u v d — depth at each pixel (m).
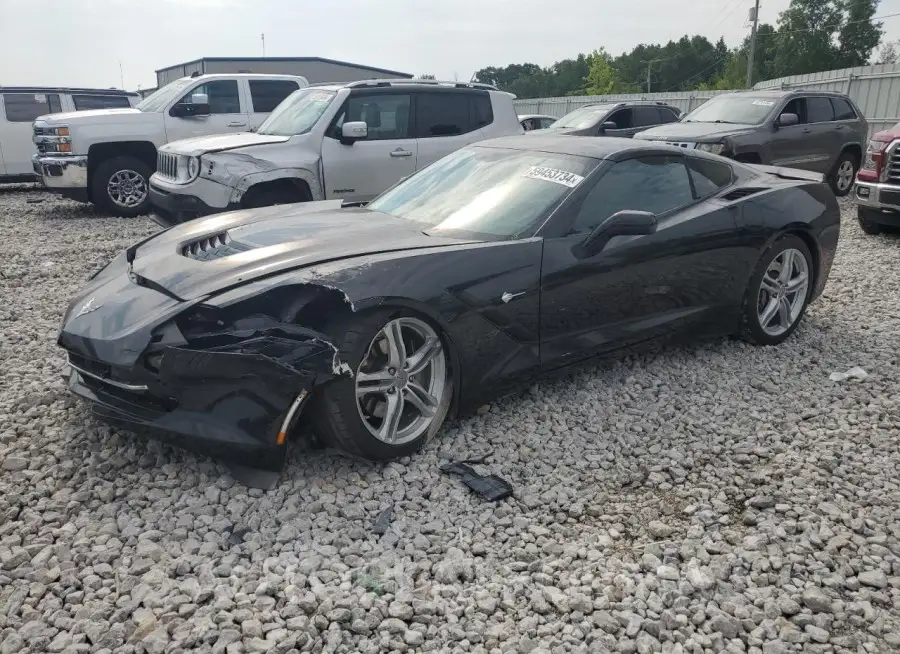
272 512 2.99
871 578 2.65
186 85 11.34
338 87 8.31
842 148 12.36
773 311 4.98
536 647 2.33
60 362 4.51
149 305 3.22
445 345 3.47
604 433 3.79
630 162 4.30
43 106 14.32
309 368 2.94
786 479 3.33
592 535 2.94
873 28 66.69
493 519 3.02
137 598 2.47
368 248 3.48
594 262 3.89
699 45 108.00
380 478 3.26
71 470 3.27
